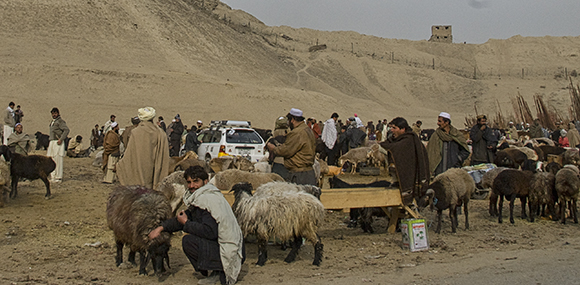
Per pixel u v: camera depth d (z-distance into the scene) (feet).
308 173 25.49
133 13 311.68
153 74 213.66
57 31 252.42
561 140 67.97
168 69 256.52
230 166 35.63
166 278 19.31
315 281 18.78
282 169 30.58
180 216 18.42
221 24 404.57
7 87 175.01
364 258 22.65
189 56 296.71
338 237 27.17
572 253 23.17
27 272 19.63
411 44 568.41
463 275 19.39
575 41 556.92
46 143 88.22
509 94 387.14
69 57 227.61
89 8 286.46
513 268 20.31
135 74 206.90
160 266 18.76
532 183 31.35
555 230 29.53
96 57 240.53
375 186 29.12
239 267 18.61
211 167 38.19
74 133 150.10
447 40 616.39
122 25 289.53
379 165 53.62
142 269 19.43
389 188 26.14
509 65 510.58
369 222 28.43
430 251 24.04
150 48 278.67
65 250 23.34
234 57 332.60
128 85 200.23
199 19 372.58
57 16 265.95
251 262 21.86
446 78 422.82
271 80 323.78
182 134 69.87
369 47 545.44
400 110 309.83
